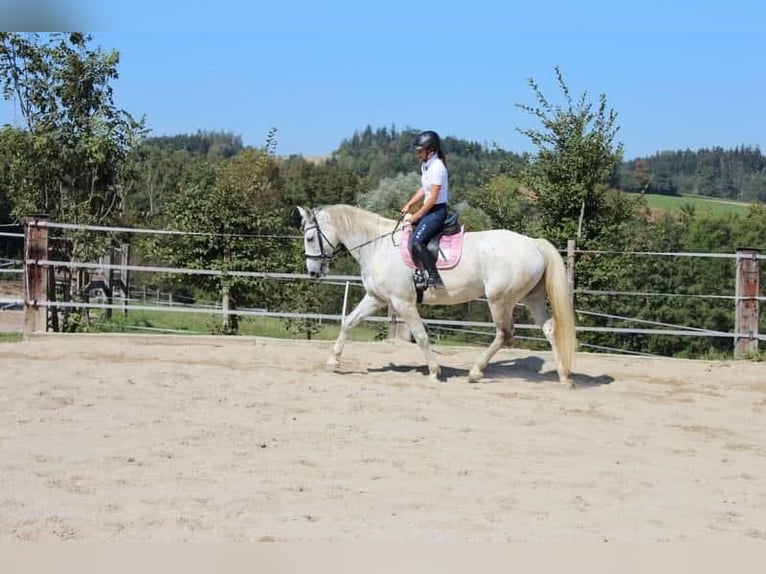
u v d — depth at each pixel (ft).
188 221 53.31
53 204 55.01
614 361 42.29
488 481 21.67
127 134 54.70
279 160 176.55
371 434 26.22
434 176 33.81
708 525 18.76
